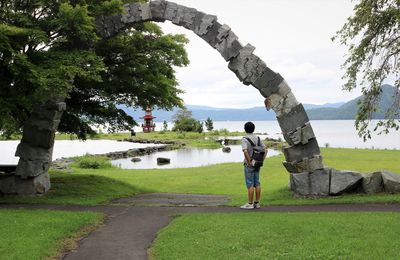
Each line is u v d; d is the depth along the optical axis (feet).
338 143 227.20
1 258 23.06
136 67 55.31
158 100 60.29
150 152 169.27
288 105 44.24
